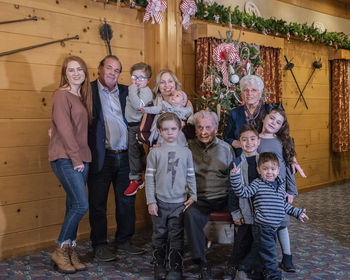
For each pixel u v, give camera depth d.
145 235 3.89
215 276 2.83
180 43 4.29
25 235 3.38
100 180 3.20
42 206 3.48
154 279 2.78
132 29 4.04
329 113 6.57
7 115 3.25
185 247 3.46
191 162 2.79
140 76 3.16
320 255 3.28
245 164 2.66
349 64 6.57
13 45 3.25
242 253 2.71
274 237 2.60
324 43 6.27
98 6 3.76
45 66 3.45
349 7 7.04
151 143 3.09
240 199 2.63
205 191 2.92
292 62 5.84
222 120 3.67
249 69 3.71
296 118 5.98
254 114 3.12
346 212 4.73
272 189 2.58
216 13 4.57
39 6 3.38
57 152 2.81
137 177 3.28
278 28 5.32
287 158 2.83
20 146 3.33
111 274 2.90
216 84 3.75
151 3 3.94
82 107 2.90
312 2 6.28
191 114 3.16
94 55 3.77
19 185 3.34
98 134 3.11
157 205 2.78
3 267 3.04
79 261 3.00
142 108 3.05
